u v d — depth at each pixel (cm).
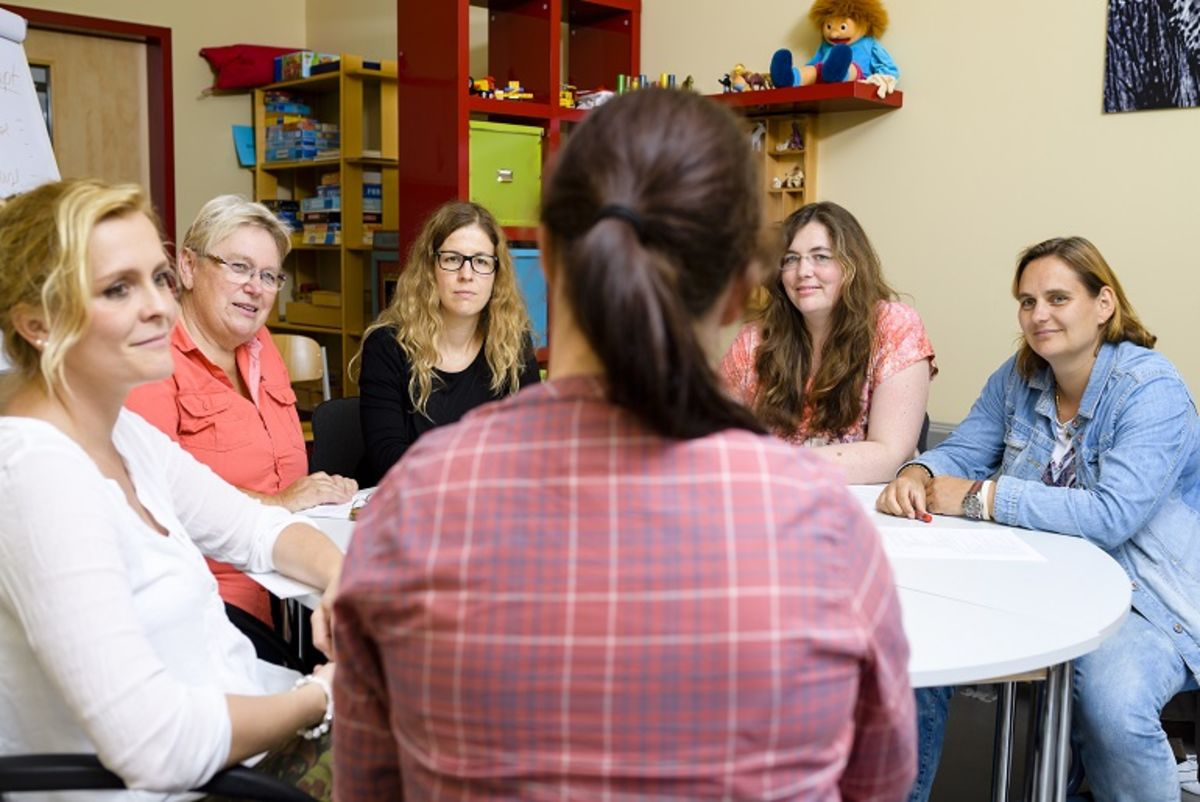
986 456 228
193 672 133
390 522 72
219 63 549
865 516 74
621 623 66
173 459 155
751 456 70
